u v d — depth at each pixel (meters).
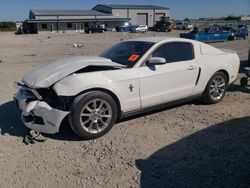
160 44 5.15
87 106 4.30
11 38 38.75
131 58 5.00
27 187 3.27
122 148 4.14
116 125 4.97
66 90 4.17
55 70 4.57
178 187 3.20
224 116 5.33
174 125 4.94
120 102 4.62
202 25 60.69
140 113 5.06
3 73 10.20
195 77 5.51
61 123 4.53
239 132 4.59
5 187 3.28
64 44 27.30
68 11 73.75
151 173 3.49
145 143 4.29
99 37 39.03
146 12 77.62
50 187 3.27
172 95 5.24
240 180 3.27
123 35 43.62
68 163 3.77
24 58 15.55
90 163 3.76
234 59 6.23
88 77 4.34
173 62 5.24
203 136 4.47
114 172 3.54
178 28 61.78
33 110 4.32
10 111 5.77
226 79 6.17
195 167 3.58
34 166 3.71
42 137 4.50
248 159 3.73
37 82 4.34
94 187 3.25
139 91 4.79
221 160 3.73
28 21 60.56
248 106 5.89
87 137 4.39
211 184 3.22
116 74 4.57
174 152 3.99
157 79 4.95
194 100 6.24
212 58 5.82
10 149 4.16
